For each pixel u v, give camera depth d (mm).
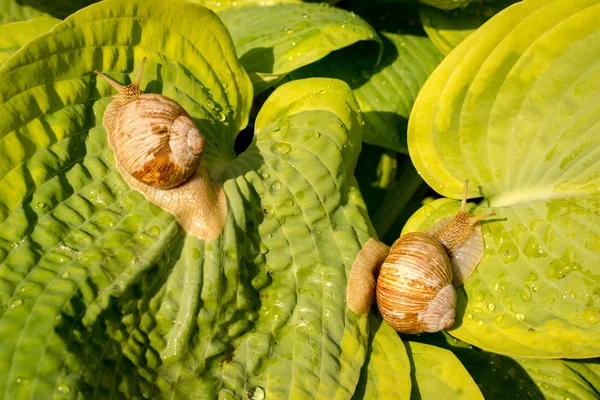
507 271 576
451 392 559
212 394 537
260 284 555
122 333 524
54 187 531
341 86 588
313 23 615
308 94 586
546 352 564
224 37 577
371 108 630
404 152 628
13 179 524
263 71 607
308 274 561
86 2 642
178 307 537
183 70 571
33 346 503
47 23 574
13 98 525
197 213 547
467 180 586
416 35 660
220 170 571
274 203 565
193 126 541
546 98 580
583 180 580
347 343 555
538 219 581
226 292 544
